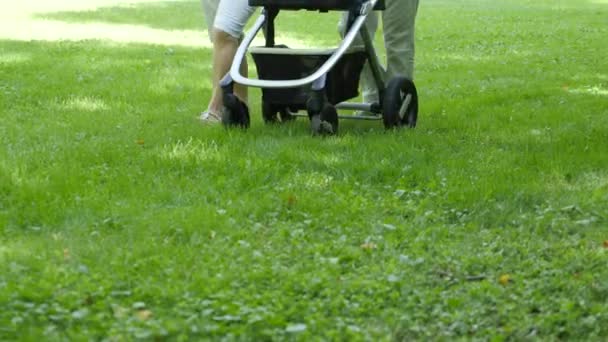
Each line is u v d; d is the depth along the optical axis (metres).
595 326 5.12
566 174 8.17
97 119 10.62
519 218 6.98
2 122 10.32
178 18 25.50
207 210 6.95
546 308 5.36
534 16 27.81
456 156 8.80
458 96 12.78
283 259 6.12
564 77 14.77
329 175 8.12
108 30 21.89
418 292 5.55
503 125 10.50
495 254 6.23
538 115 11.09
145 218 6.81
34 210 6.95
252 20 24.78
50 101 11.85
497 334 5.04
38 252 6.12
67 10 27.00
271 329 5.01
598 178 8.12
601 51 18.58
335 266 5.92
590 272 5.91
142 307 5.30
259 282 5.67
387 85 9.94
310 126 10.11
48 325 5.05
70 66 15.12
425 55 18.05
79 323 5.07
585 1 34.78
